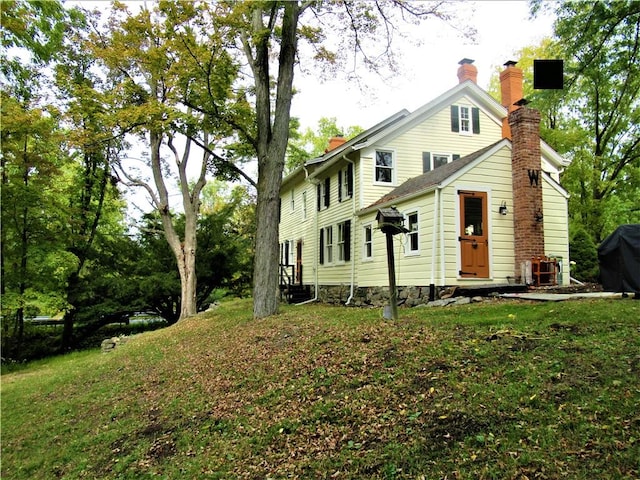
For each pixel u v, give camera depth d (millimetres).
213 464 4316
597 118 20141
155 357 9445
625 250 7219
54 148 13992
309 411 4773
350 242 15562
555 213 11305
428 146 15711
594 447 3135
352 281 15117
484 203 10938
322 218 18391
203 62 10969
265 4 10625
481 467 3188
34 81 14008
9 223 14156
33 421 6945
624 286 7195
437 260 10617
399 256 12305
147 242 21484
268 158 11188
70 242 16609
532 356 4730
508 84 16484
